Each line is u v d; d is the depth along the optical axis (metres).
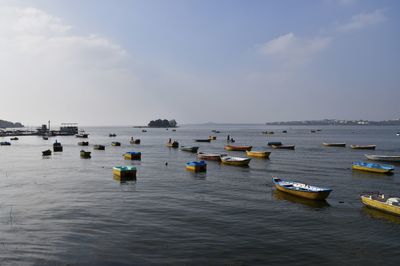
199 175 57.06
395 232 27.88
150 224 29.47
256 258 22.73
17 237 26.25
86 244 24.84
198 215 32.31
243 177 54.94
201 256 22.94
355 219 31.33
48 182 50.19
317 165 70.69
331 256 23.17
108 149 116.81
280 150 110.75
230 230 28.06
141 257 22.70
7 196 40.44
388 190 45.00
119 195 41.16
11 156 92.06
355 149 113.94
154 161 79.12
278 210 34.25
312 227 29.06
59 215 32.12
